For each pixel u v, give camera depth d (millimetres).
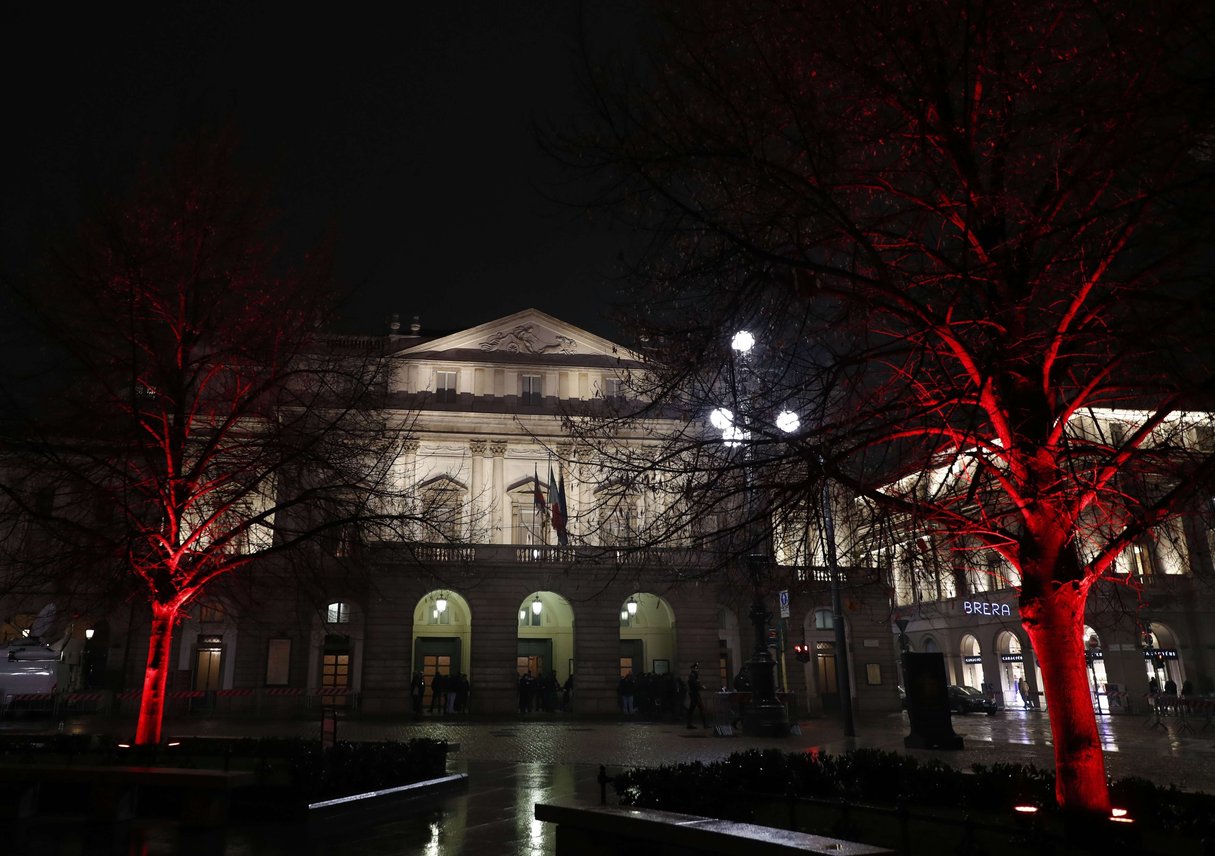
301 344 18969
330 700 43594
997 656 49125
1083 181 8375
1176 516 9727
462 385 52750
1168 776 16750
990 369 8172
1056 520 9086
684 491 9953
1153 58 7254
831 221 9250
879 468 11023
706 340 9492
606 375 53781
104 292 16969
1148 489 10758
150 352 17359
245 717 38531
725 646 46594
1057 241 9406
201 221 17891
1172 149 7680
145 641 41562
